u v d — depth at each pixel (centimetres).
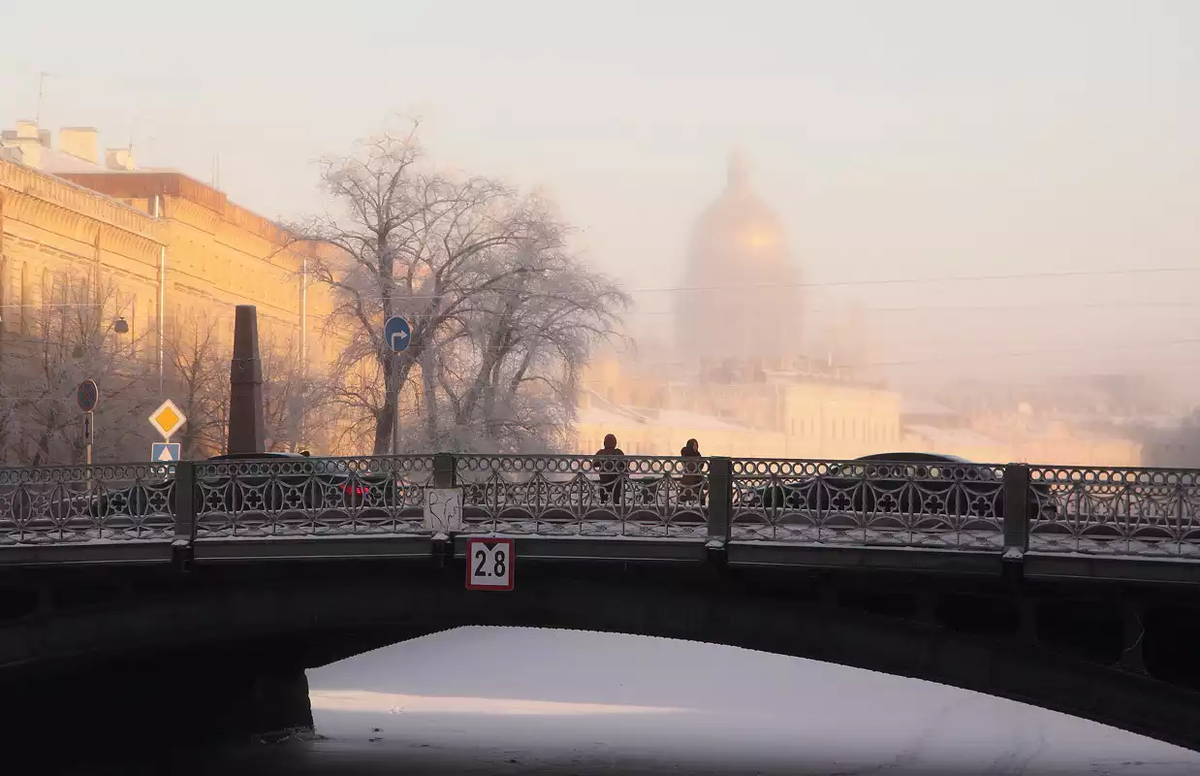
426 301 5881
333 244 6050
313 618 2702
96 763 3325
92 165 10544
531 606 2605
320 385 5981
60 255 8488
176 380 8769
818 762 3725
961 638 2395
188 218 10056
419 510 2581
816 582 2444
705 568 2472
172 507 2684
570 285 5966
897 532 2316
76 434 7012
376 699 4741
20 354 7681
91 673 3297
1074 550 2228
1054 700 2345
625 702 4694
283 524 2622
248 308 4744
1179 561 2156
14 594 3017
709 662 5362
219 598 2733
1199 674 2455
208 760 3697
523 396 5897
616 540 2441
